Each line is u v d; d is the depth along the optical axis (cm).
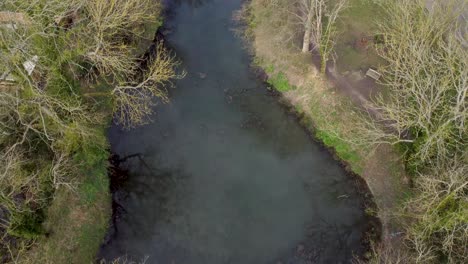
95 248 3234
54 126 3097
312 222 3438
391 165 3488
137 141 3859
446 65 2920
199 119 4009
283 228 3409
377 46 4056
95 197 3400
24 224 2839
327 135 3775
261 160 3772
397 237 3200
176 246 3319
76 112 3303
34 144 3231
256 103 4094
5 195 2697
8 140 3091
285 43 4256
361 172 3594
